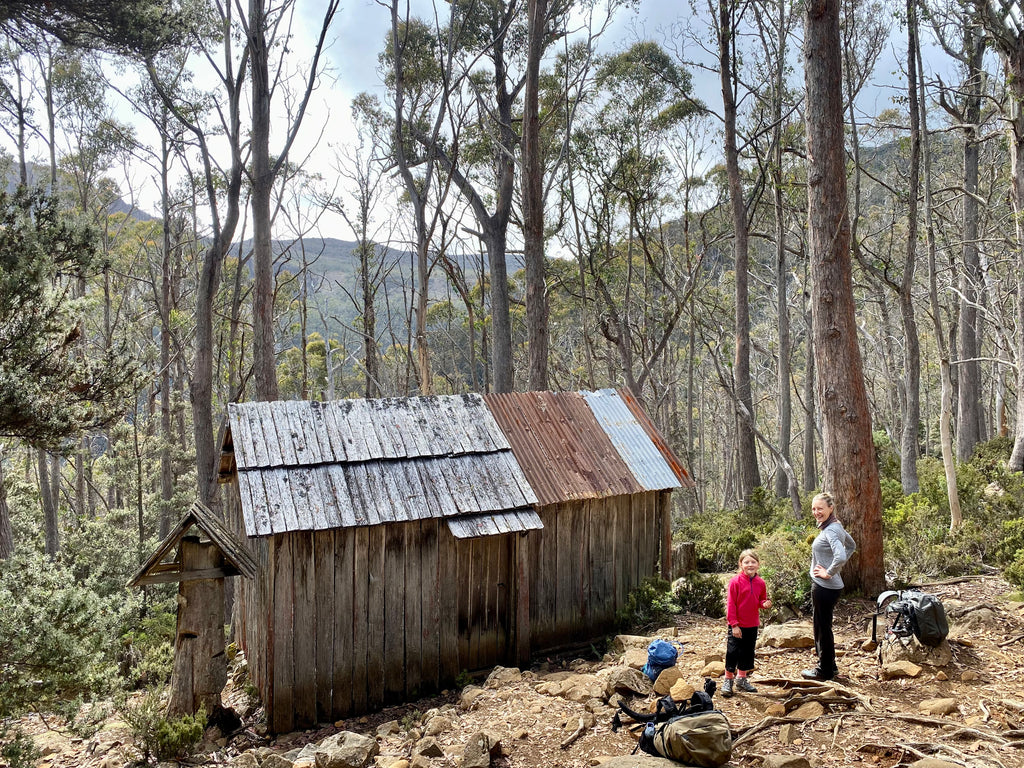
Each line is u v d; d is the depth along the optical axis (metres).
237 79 19.70
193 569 9.13
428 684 10.69
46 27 15.59
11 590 7.93
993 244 25.28
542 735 7.23
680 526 22.25
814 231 10.18
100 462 33.50
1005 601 9.23
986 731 5.91
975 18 17.97
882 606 9.34
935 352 34.59
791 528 14.36
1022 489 14.95
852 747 5.95
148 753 8.55
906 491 17.44
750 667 7.30
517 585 11.23
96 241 10.58
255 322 18.70
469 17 25.97
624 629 12.04
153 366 36.88
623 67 28.67
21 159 26.33
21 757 7.16
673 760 5.85
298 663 9.77
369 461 10.89
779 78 22.98
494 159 29.08
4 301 9.03
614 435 13.19
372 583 10.28
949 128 18.67
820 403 10.27
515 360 41.75
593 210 29.84
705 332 38.66
